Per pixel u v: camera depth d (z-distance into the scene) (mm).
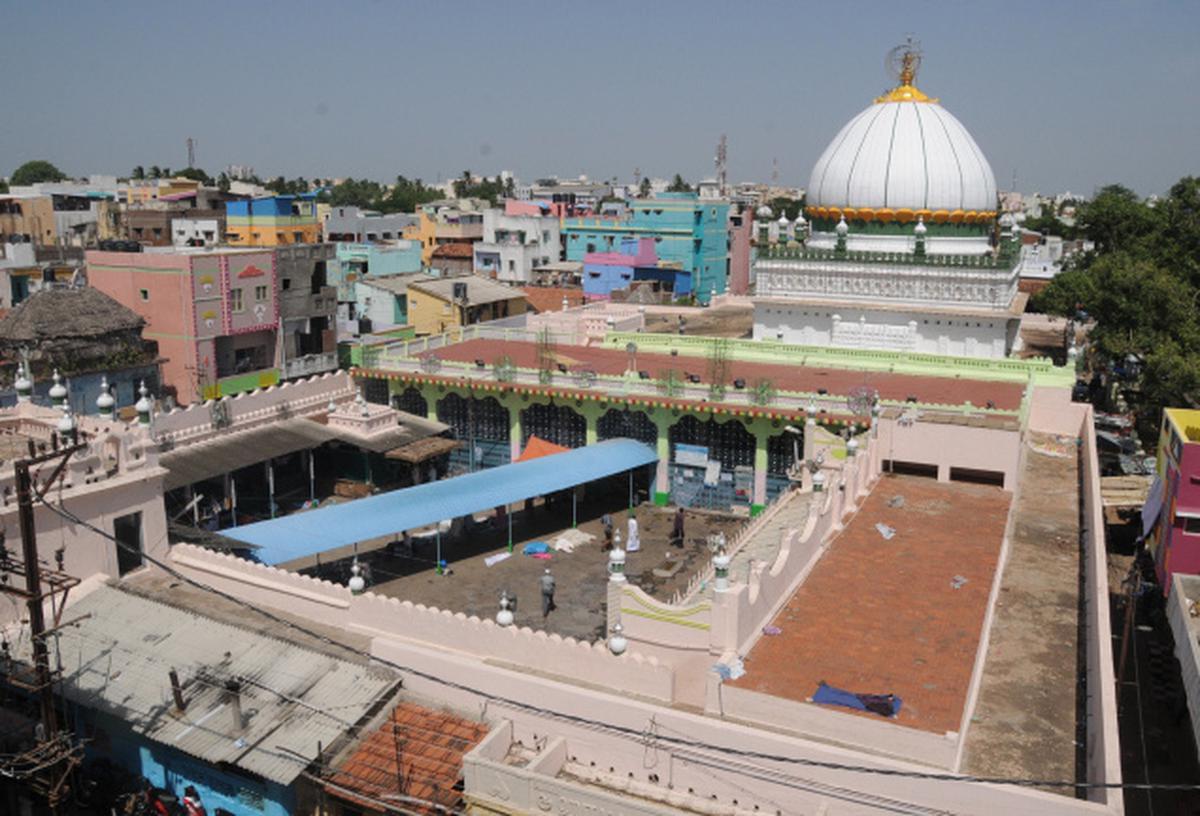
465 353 50625
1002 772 17594
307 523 30859
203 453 36250
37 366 46875
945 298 46625
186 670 23016
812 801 18203
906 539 27391
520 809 18766
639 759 19922
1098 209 64250
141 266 54281
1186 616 24375
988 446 31766
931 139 48562
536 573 34969
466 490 34812
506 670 21734
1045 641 22484
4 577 21422
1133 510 38750
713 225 105250
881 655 20984
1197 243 57281
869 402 37094
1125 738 25312
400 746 21000
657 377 43312
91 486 25312
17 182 186375
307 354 63344
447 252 107312
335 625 25328
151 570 27172
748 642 21375
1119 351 49938
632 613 21922
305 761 20406
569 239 107938
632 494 41594
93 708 22453
